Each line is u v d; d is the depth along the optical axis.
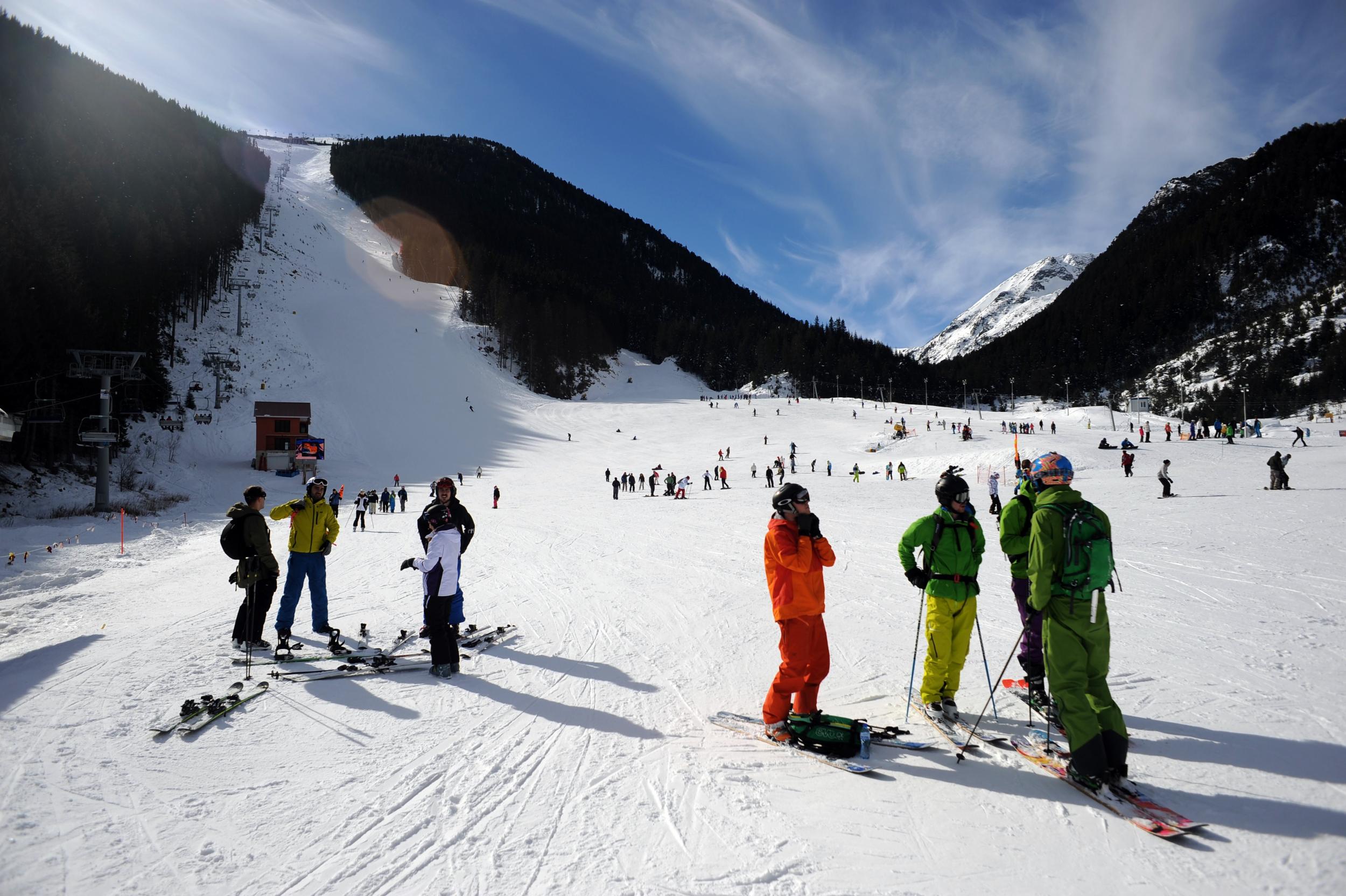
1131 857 2.88
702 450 62.47
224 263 94.56
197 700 5.05
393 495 38.03
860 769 3.78
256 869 2.88
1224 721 4.25
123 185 81.38
